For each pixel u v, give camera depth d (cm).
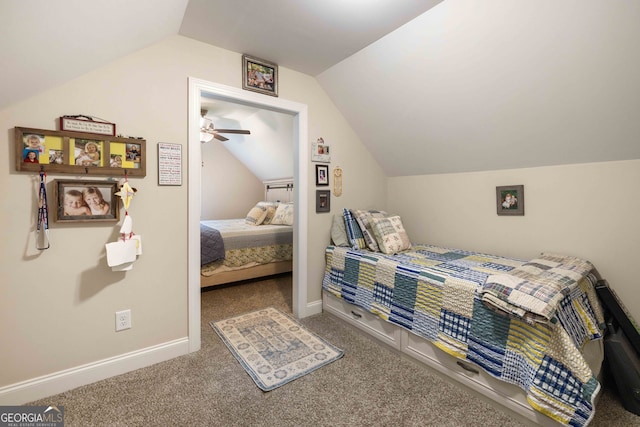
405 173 304
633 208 171
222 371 183
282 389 167
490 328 150
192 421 143
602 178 182
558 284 141
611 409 150
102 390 164
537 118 185
